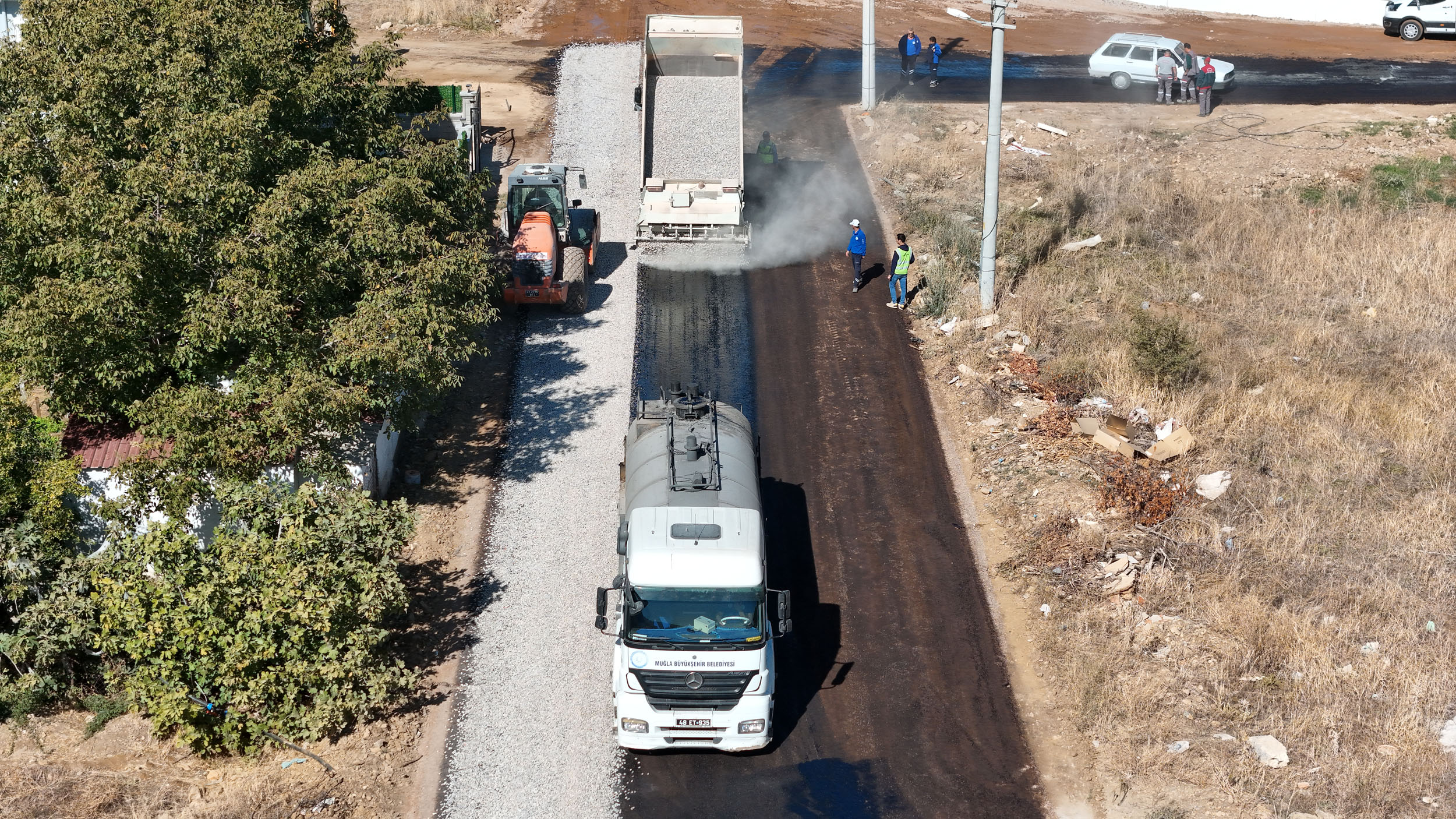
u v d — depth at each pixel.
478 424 22.02
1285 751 14.45
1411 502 18.89
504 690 16.09
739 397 22.69
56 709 16.08
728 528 14.79
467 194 21.67
